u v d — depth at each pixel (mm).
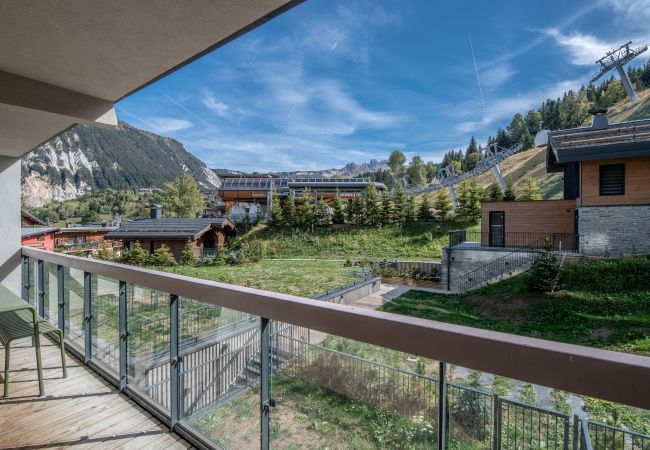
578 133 13523
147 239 19938
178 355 1996
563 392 915
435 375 1070
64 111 2641
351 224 25656
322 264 19141
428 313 10078
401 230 23938
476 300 11234
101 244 23344
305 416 1421
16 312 2838
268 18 1714
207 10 1640
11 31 1841
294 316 1349
